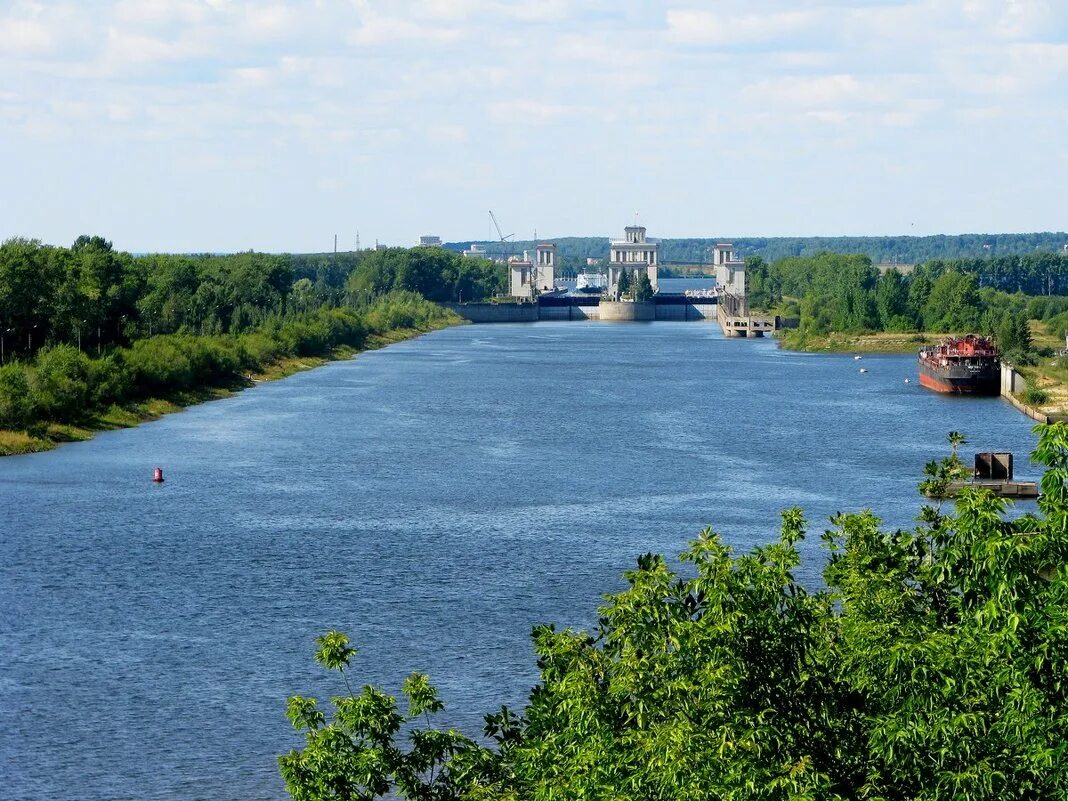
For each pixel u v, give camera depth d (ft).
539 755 160.66
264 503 520.83
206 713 287.69
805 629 161.58
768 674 154.40
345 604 371.76
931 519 189.88
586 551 439.22
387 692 299.79
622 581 397.60
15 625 349.41
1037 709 136.67
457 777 170.50
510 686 304.50
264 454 655.76
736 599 157.38
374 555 431.43
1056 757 133.28
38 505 511.81
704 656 151.84
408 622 354.33
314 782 164.04
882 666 151.84
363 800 164.14
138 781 254.27
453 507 516.73
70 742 272.10
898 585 169.17
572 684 157.38
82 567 411.34
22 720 283.18
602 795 143.84
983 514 151.23
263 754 266.57
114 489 549.13
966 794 135.74
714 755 137.18
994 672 141.69
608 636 169.99
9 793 248.52
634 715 150.30
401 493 547.90
